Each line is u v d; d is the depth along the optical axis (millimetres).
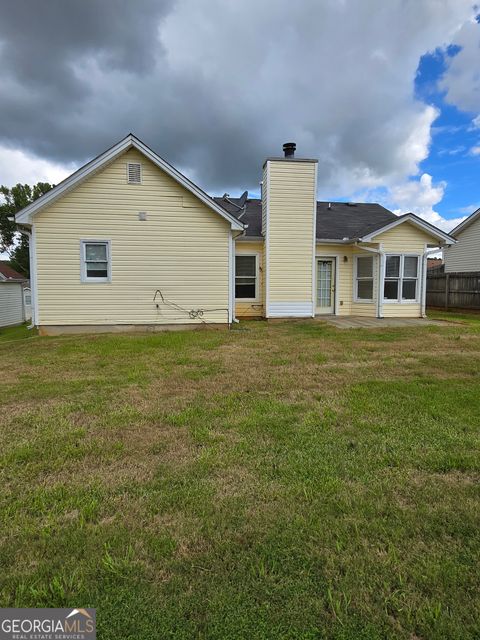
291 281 11797
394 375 5125
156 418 3492
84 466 2615
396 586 1571
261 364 5785
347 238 12523
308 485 2336
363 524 1962
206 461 2648
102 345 7555
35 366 5785
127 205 9664
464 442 2941
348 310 12914
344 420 3414
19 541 1845
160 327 10039
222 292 10312
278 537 1862
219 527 1946
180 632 1373
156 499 2199
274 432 3141
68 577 1617
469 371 5316
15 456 2736
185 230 10000
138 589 1560
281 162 11531
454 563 1686
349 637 1353
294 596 1522
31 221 9234
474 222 18547
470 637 1347
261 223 13102
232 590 1551
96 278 9688
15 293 23250
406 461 2645
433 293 18047
